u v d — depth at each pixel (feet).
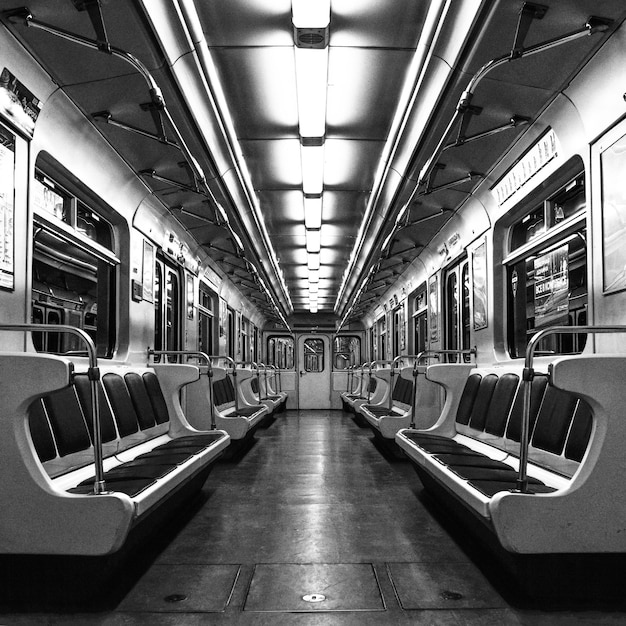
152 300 21.26
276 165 20.54
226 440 17.69
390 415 26.27
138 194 18.88
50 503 8.57
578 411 11.08
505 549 8.75
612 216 11.58
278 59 13.58
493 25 10.30
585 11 9.94
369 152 19.39
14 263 11.10
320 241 32.45
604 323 11.84
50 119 12.62
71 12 9.90
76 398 12.71
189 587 9.62
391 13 11.77
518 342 18.69
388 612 8.58
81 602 8.92
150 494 9.84
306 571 10.43
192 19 11.46
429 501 16.31
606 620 8.25
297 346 64.75
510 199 17.61
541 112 13.80
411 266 34.17
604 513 8.55
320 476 20.38
